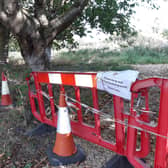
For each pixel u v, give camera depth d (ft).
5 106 15.51
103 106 15.79
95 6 24.81
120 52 48.49
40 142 11.08
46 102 14.34
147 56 43.11
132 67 30.45
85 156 9.63
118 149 7.98
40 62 16.28
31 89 13.06
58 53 52.75
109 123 12.85
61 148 9.34
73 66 33.99
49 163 9.32
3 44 18.38
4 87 15.81
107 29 27.12
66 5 20.93
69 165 9.15
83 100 16.46
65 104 9.34
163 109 5.89
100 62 39.27
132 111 6.95
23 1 20.44
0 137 11.67
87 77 8.41
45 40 15.96
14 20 13.14
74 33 26.50
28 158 9.80
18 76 14.38
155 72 26.18
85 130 9.51
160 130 6.07
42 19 15.29
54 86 19.57
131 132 7.19
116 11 25.49
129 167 8.15
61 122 9.29
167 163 6.05
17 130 12.36
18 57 45.65
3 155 10.09
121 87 7.04
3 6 12.44
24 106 13.01
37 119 13.00
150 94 17.37
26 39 15.26
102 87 7.86
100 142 8.80
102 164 9.13
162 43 52.47
